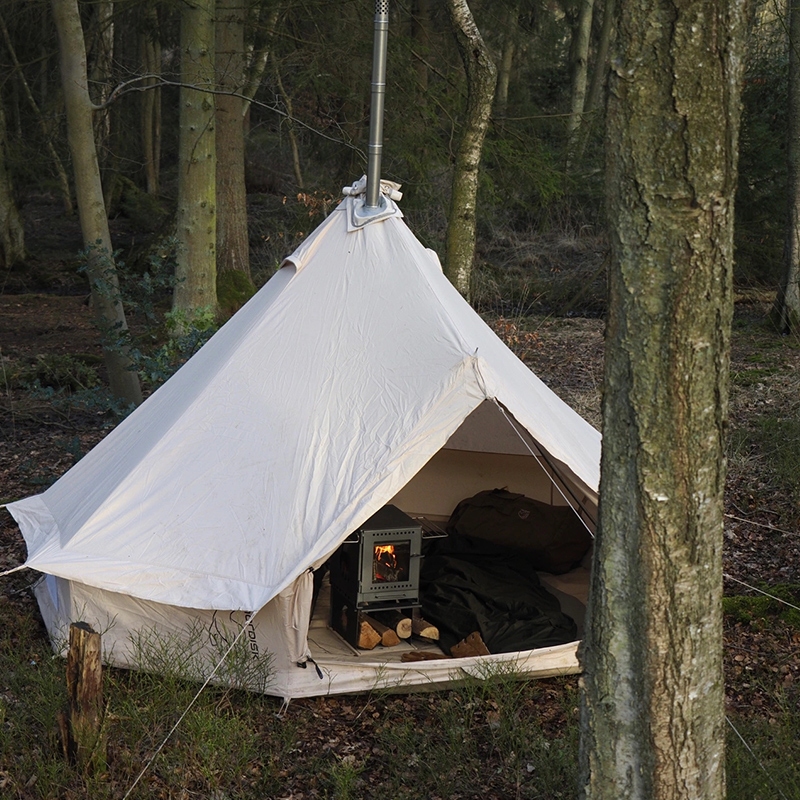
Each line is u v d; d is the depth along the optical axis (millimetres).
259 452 4168
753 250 14430
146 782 3326
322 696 4020
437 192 12664
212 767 3410
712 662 2408
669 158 2135
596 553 2432
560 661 4258
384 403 4137
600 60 17938
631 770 2441
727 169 2154
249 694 3885
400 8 11742
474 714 3926
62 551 3941
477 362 4047
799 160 11609
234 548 3939
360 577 4301
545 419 4492
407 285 4559
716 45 2086
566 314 14414
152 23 13234
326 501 3943
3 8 14664
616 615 2389
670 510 2287
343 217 4953
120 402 7137
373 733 3781
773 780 3174
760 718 3873
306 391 4305
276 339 4555
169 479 4184
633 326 2246
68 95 6895
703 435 2273
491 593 4812
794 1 10453
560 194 11047
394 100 10773
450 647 4422
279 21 11492
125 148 19344
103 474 4699
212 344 5195
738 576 5465
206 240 9195
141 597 3822
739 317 13141
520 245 15781
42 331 13039
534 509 5750
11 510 4980
